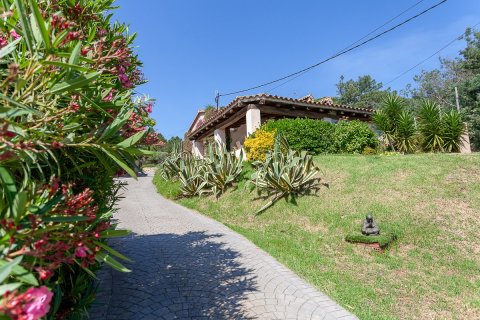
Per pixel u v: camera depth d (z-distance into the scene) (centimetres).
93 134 197
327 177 916
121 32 326
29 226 146
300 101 1320
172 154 2005
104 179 319
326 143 1252
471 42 3303
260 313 382
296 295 429
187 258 579
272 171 879
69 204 169
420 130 1361
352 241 617
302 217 771
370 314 392
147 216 1001
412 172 857
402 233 627
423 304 423
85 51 197
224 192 1097
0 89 157
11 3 195
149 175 2894
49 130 188
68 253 172
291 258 571
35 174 226
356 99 6128
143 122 299
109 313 379
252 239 691
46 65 158
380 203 741
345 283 475
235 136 1994
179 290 446
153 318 369
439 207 691
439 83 4219
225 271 514
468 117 2623
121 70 275
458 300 433
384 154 1209
